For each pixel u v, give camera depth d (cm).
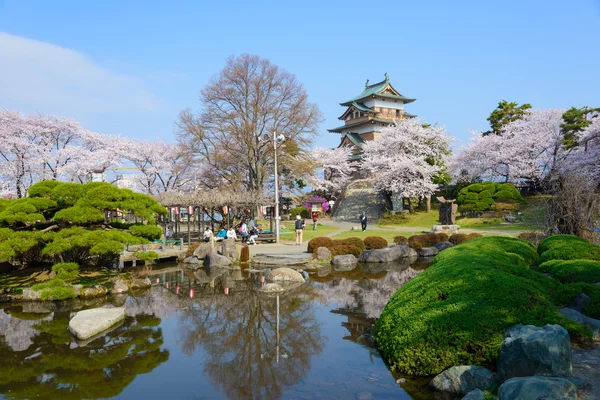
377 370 701
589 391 503
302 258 1994
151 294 1448
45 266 1709
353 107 6228
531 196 4034
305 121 3641
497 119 4822
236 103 3662
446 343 624
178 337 991
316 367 760
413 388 615
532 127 3859
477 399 508
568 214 1555
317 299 1327
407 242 2489
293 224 4075
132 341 968
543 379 481
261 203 2717
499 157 3888
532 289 670
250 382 720
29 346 939
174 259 2211
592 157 2994
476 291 674
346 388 651
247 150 3725
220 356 864
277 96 3672
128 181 4281
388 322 750
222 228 2991
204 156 3772
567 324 628
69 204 1458
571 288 825
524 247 1191
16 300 1344
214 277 1745
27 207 1327
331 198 5275
